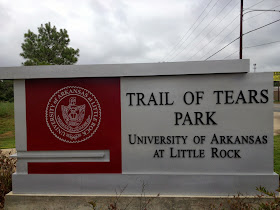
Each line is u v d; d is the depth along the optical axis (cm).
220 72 345
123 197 364
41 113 375
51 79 373
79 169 375
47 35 2133
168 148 366
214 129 359
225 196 356
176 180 363
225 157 358
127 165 370
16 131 378
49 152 378
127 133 369
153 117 366
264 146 352
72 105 372
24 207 376
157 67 354
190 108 361
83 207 369
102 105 369
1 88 2548
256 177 352
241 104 353
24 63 1811
